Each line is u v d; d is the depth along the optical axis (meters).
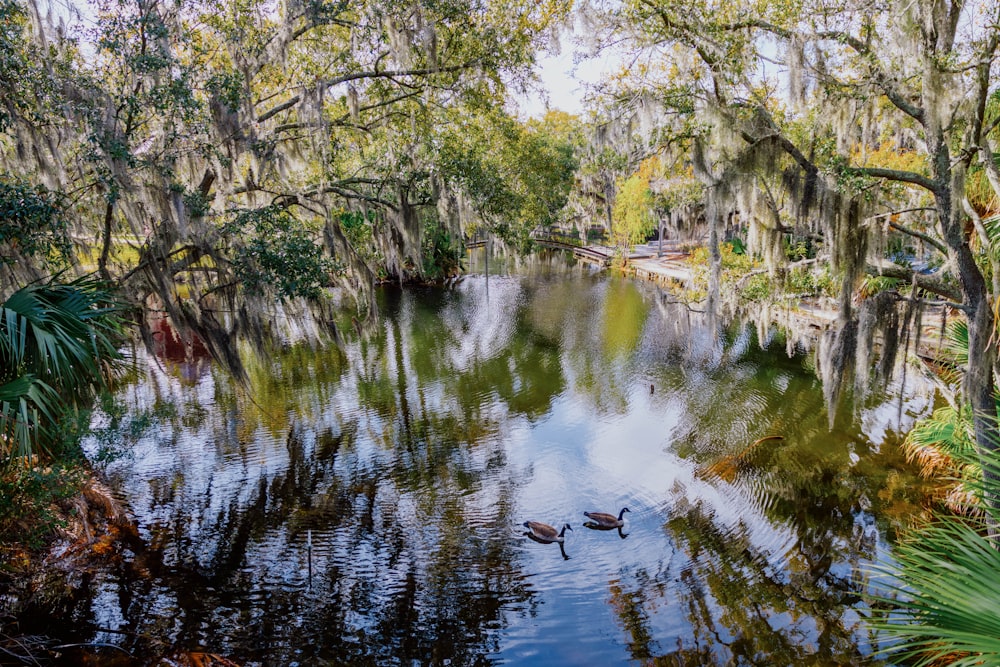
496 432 14.52
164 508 10.60
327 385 17.45
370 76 11.82
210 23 10.88
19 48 8.26
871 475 11.95
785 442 13.67
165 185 9.29
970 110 7.93
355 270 13.48
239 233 10.30
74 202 9.34
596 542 10.04
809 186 9.15
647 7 9.16
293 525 10.31
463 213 15.12
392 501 11.26
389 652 7.57
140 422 12.00
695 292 19.16
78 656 7.07
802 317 22.62
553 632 7.96
